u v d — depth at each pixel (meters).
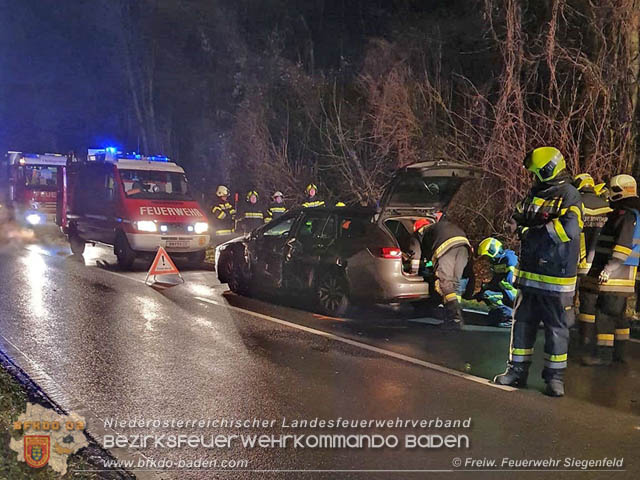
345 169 18.38
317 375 6.75
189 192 15.74
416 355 7.55
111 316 9.35
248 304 10.49
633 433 5.35
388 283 9.13
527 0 13.99
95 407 5.78
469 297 9.56
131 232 14.21
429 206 9.73
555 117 12.40
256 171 21.20
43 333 8.28
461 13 18.78
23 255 16.70
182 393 6.16
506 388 6.43
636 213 7.14
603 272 7.09
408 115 15.21
